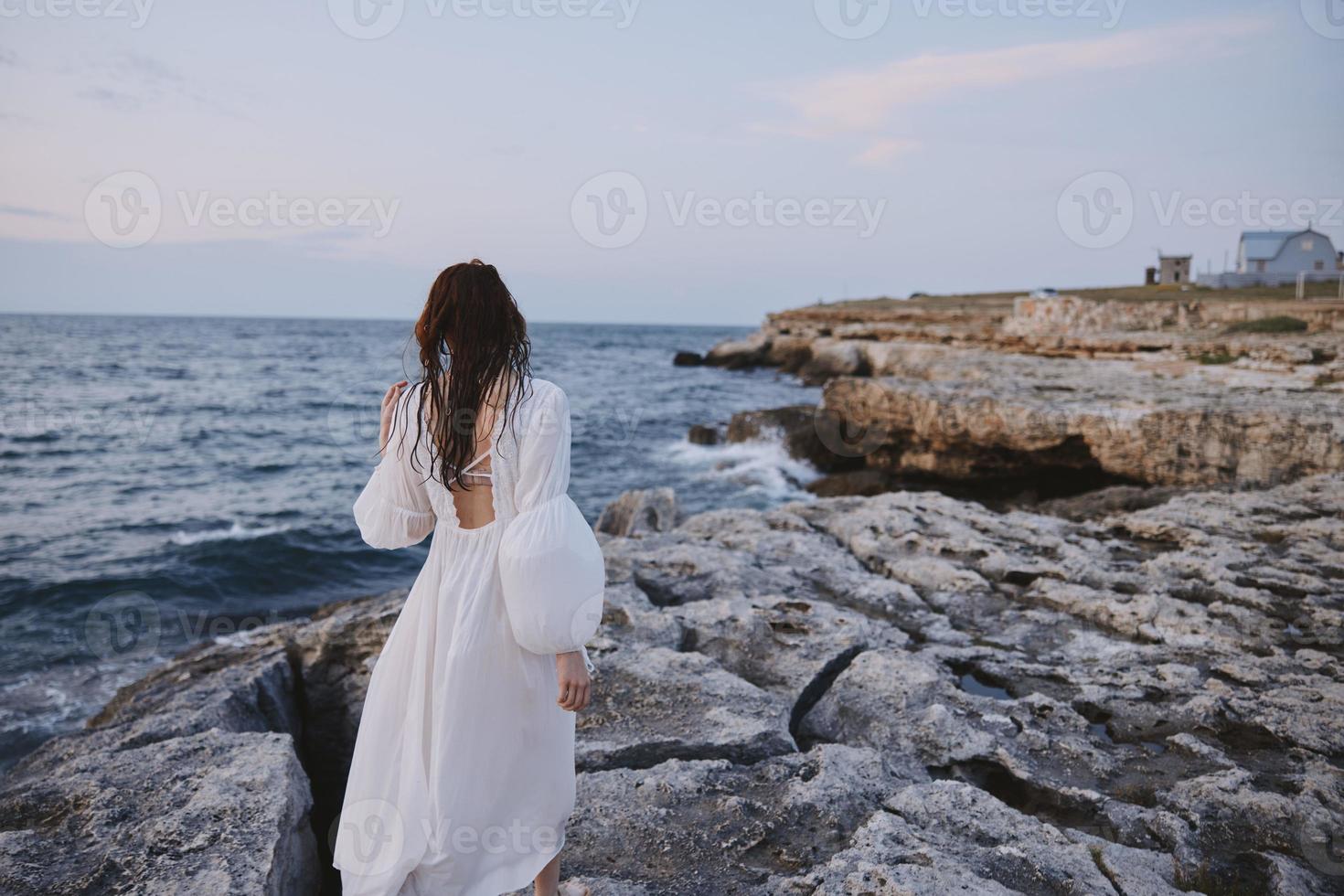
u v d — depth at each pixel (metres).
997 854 2.70
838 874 2.55
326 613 5.82
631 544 6.86
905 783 3.31
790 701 4.16
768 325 65.44
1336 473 10.02
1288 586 5.72
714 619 5.05
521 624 1.94
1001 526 7.49
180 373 50.00
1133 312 31.16
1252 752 3.73
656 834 2.91
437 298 2.02
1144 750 3.76
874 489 16.59
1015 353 28.83
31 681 8.31
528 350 2.09
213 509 16.98
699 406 35.38
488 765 2.02
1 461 22.66
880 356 38.47
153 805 2.88
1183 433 12.62
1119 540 7.25
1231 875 2.83
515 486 2.00
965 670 4.72
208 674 5.00
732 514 7.86
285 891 2.66
